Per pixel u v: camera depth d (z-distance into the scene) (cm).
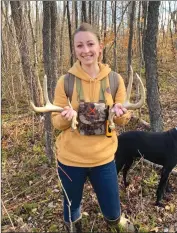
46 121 430
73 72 244
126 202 354
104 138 248
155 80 435
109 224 282
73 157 249
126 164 362
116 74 252
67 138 249
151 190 375
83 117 240
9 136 546
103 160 250
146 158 351
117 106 235
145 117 599
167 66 1122
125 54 1183
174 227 317
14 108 705
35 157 477
